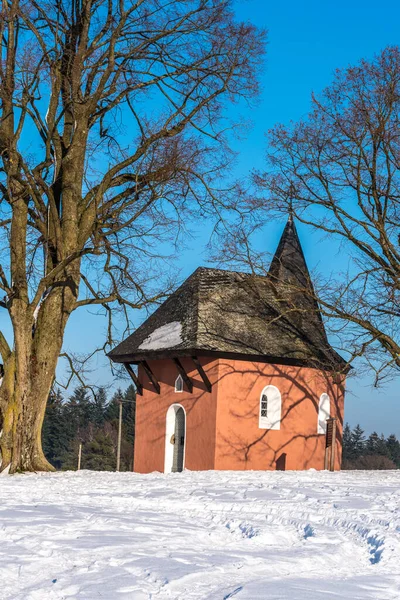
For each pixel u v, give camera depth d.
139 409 36.44
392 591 7.94
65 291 27.59
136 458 36.12
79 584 7.67
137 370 36.81
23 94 26.52
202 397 32.69
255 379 33.00
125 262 27.38
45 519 11.70
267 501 14.90
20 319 26.64
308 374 34.69
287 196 32.84
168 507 14.33
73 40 27.91
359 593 7.73
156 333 35.78
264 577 8.33
